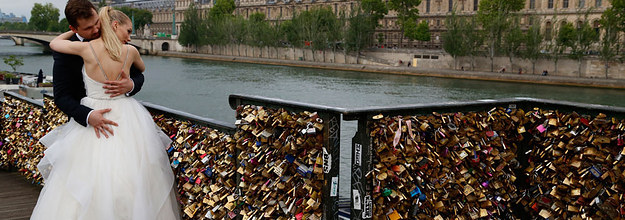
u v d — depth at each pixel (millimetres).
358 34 101688
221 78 83438
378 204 3672
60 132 4484
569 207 4098
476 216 4293
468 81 79812
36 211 4141
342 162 25719
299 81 79438
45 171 4527
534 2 102188
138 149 4219
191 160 4789
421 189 3932
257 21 128250
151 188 4199
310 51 111938
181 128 4871
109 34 4188
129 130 4234
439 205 4008
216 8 151375
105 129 4160
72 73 4242
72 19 4133
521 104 4328
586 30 75812
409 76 87812
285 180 3914
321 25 108125
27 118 8203
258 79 82125
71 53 4164
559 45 78375
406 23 104188
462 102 4004
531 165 4422
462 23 87312
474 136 4129
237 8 168125
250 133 4188
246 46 128875
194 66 107000
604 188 3889
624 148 3670
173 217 4395
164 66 106875
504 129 4309
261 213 4199
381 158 3600
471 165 4227
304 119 3660
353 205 3646
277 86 73438
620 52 76688
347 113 3355
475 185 4250
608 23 75312
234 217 4484
